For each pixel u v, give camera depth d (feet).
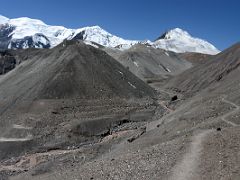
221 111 216.13
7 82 402.11
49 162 230.07
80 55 398.01
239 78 295.89
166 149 144.25
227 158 122.11
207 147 134.41
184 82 518.78
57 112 328.08
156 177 119.34
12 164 256.11
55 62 394.11
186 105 291.58
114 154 208.03
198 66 540.11
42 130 301.43
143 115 343.46
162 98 422.82
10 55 624.59
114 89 381.19
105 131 308.40
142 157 144.05
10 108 340.59
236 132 144.97
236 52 454.81
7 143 281.95
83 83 368.68
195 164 122.52
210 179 111.24
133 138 244.83
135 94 395.14
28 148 280.92
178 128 213.25
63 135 295.48
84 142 291.38
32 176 215.10
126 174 130.72
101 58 415.03
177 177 115.34
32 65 417.08
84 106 343.26
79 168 168.76
